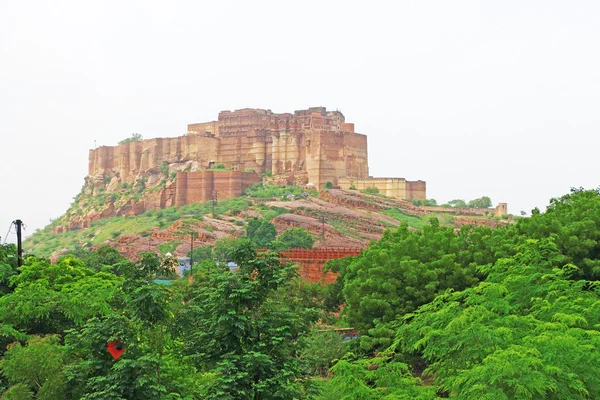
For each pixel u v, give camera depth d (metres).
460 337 39.16
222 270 39.34
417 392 37.94
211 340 36.38
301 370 39.16
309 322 40.19
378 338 57.53
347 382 37.22
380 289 61.53
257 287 36.53
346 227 186.00
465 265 63.06
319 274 102.25
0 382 46.19
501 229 67.38
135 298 36.03
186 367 41.09
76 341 41.53
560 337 36.22
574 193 73.12
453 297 45.09
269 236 165.75
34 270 64.44
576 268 48.47
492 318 40.62
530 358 34.41
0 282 64.19
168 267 37.78
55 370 42.38
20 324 54.06
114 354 36.38
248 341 36.53
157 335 37.50
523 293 46.31
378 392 37.41
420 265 60.91
